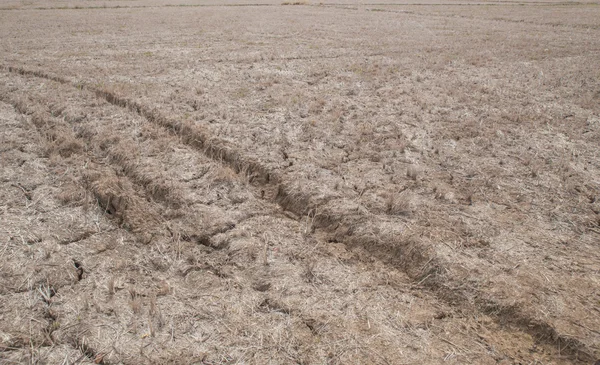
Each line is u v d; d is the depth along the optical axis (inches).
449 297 142.9
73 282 143.3
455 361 120.6
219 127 263.3
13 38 585.9
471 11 1181.7
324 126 272.2
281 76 398.6
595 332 126.9
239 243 163.0
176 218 179.3
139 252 160.1
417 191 199.9
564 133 277.9
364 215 177.2
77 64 430.0
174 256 157.8
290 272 151.0
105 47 535.2
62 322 127.2
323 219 180.4
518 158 238.7
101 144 239.1
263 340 124.7
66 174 207.9
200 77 388.8
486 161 233.5
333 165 221.8
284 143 244.5
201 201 188.7
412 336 128.3
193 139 252.1
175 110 292.7
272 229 174.4
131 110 299.6
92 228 171.9
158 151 232.1
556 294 140.0
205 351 120.3
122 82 363.3
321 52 524.7
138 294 139.4
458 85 384.5
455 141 259.1
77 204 185.5
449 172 219.8
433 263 152.6
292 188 196.9
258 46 560.1
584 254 160.4
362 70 429.7
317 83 379.9
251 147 237.3
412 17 1011.9
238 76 395.9
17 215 174.4
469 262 152.9
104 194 190.7
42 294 136.6
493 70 448.5
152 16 938.7
